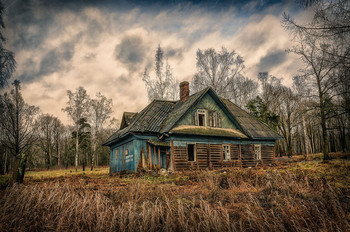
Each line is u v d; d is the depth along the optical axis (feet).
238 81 113.39
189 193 24.04
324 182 20.97
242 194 22.22
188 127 58.13
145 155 53.88
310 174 31.86
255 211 16.05
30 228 14.65
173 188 27.32
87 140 113.39
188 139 57.16
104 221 14.75
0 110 63.98
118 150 68.39
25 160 32.86
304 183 22.81
